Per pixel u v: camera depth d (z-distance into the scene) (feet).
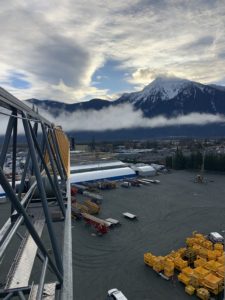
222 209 146.82
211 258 86.69
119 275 77.15
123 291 69.51
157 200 167.22
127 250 93.86
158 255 90.53
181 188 205.77
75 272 78.48
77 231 111.96
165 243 100.78
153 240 103.40
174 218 131.23
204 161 303.07
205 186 214.07
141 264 83.82
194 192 191.31
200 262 82.69
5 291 21.15
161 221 126.41
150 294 68.33
